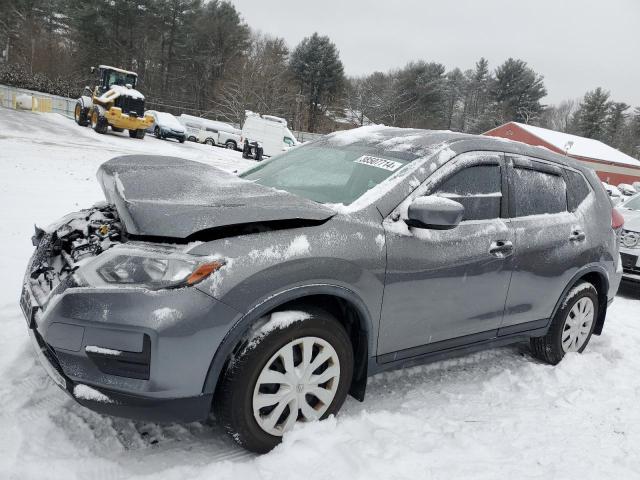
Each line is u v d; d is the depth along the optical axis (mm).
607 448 2902
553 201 3893
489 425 3062
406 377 3672
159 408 2271
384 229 2816
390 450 2627
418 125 70125
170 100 60375
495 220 3400
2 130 20453
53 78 50562
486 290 3320
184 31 59719
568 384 3752
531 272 3582
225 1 62656
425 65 72938
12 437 2475
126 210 2416
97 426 2676
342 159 3482
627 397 3611
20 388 2906
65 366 2297
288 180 3477
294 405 2611
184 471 2400
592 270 4102
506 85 80250
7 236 6055
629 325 5566
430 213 2742
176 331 2203
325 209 2717
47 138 20484
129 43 56562
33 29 54969
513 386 3662
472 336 3400
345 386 2793
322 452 2537
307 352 2602
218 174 3188
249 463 2496
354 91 72438
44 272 2861
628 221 7164
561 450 2842
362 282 2693
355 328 2877
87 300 2240
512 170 3594
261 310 2393
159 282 2238
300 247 2504
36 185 9664
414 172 3072
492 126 78375
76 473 2309
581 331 4270
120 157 3381
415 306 2973
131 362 2230
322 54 64250
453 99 85250
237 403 2412
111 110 26016
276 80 59188
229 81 59125
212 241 2354
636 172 47594
